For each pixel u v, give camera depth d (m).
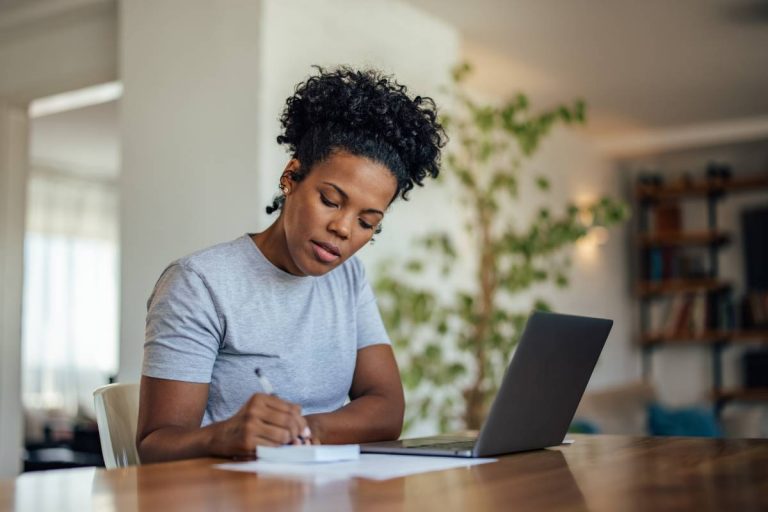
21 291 4.18
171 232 3.28
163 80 3.36
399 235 3.74
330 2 3.44
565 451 1.34
